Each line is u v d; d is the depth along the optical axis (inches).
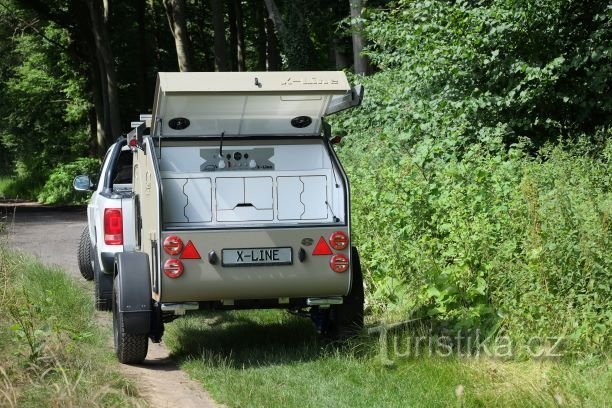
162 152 586.9
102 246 726.5
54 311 654.5
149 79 3122.5
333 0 2081.7
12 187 3255.4
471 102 947.3
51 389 430.6
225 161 592.7
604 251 501.0
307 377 500.4
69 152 3385.8
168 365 557.9
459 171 702.5
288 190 591.5
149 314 543.5
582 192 605.9
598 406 398.0
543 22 950.4
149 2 3110.2
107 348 595.2
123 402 431.5
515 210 596.4
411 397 447.8
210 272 528.4
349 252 544.1
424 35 1012.5
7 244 808.3
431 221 668.1
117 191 754.2
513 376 454.9
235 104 557.9
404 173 716.0
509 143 1006.4
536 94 943.7
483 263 586.9
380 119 1085.1
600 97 981.8
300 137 594.9
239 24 2687.0
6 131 3656.5
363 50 1174.3
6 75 3366.1
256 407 439.8
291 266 537.0
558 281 521.0
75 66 3038.9
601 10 957.2
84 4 2600.9
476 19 955.3
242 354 565.3
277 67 2770.7
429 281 603.8
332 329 589.3
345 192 547.5
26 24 2834.6
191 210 582.6
